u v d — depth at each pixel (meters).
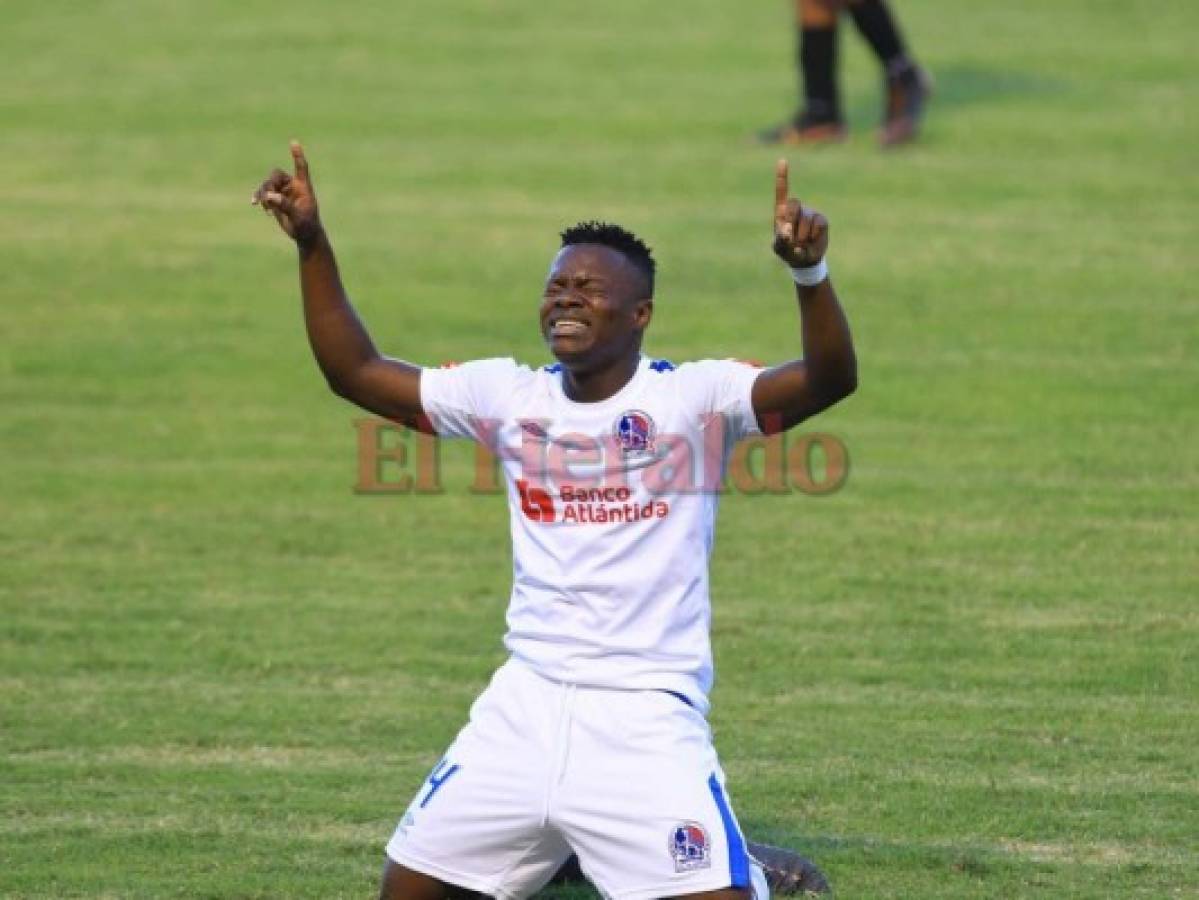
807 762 26.72
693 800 19.05
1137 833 24.20
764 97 68.88
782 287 52.00
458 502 39.66
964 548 36.25
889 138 63.22
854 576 34.88
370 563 36.12
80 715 28.78
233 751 27.48
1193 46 75.00
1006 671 30.39
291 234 20.73
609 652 19.66
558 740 19.44
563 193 59.72
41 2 81.12
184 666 30.91
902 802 25.23
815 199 58.81
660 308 50.31
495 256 54.50
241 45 75.50
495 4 81.50
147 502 39.28
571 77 71.50
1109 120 66.19
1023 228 56.47
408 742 27.81
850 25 77.50
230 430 43.62
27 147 64.06
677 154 63.09
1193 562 35.34
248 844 24.02
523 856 19.73
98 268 53.59
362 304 50.75
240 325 50.03
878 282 52.16
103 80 71.12
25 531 37.53
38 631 32.38
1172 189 59.75
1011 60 73.06
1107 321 49.41
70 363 47.38
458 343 48.25
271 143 64.56
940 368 46.44
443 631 32.59
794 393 19.73
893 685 29.86
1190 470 40.31
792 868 22.31
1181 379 45.56
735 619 32.84
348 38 76.50
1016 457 41.22
